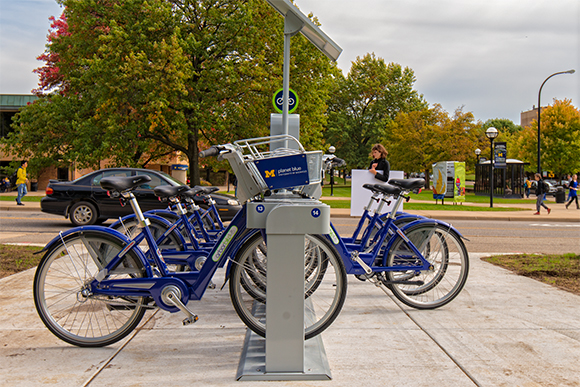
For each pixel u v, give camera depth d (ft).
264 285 12.77
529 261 22.77
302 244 9.20
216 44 70.08
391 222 14.28
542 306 14.74
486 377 9.36
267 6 69.41
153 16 64.64
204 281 10.89
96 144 69.51
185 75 62.90
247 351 10.22
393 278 14.40
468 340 11.51
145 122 68.13
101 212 37.88
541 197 62.95
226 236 10.75
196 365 9.88
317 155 10.44
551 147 149.38
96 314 12.67
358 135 173.17
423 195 116.06
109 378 9.20
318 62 69.77
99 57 70.44
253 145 10.63
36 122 76.48
